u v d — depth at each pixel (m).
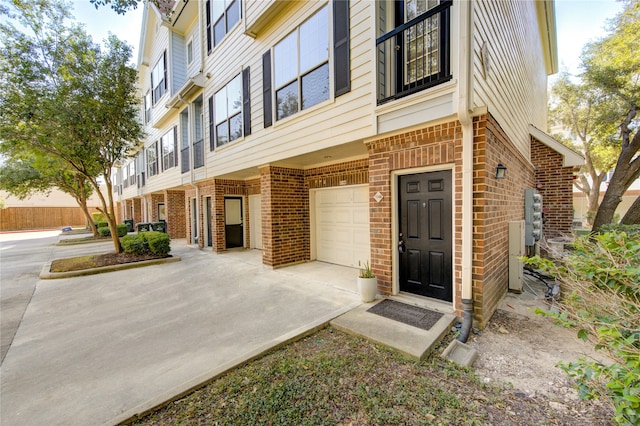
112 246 11.49
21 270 7.25
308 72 5.17
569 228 7.13
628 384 1.38
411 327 3.24
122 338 3.29
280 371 2.53
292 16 5.40
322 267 6.57
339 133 4.64
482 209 3.28
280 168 6.73
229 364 2.59
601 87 9.44
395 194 4.25
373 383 2.35
